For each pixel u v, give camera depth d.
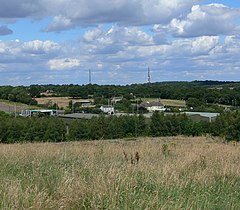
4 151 14.88
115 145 23.22
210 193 8.78
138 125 65.62
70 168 10.21
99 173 8.49
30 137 56.41
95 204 6.71
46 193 7.03
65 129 59.00
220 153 16.11
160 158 14.37
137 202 6.95
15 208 6.23
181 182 8.96
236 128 46.78
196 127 65.94
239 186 9.77
